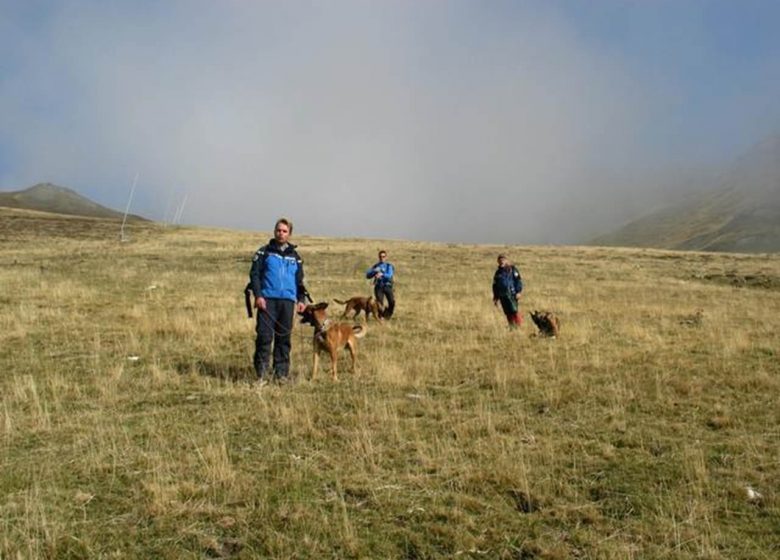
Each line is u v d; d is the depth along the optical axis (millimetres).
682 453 5953
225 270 26688
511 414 7246
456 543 4332
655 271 31031
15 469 5547
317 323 8836
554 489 5203
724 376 8992
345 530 4445
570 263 33875
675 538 4367
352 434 6453
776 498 4980
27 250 34969
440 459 5770
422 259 34031
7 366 9570
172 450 6000
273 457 5875
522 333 12891
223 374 9234
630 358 10344
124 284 20766
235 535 4469
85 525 4566
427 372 9242
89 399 7840
